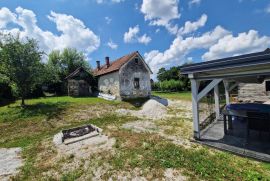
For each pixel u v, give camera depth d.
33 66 15.48
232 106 7.57
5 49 14.50
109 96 20.84
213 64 6.41
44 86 28.78
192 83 7.47
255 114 6.68
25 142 8.47
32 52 15.63
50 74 17.80
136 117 13.05
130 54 21.83
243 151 5.88
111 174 5.00
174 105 18.09
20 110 13.86
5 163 6.22
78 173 5.18
